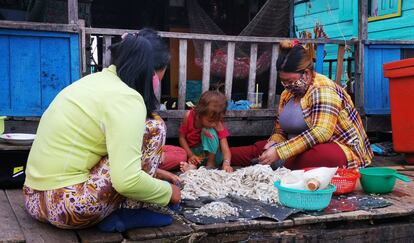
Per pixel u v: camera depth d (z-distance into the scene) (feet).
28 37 12.34
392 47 15.96
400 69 13.43
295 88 11.18
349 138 11.23
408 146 13.58
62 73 12.69
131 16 29.45
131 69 7.03
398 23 19.27
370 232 8.70
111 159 6.53
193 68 24.04
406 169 13.20
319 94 11.02
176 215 8.28
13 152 10.07
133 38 7.17
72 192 6.89
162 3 28.53
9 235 7.11
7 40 12.20
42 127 7.27
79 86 7.16
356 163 11.03
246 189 9.75
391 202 9.47
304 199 8.48
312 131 10.77
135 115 6.68
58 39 12.59
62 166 6.93
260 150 12.73
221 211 8.24
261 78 19.58
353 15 20.84
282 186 8.73
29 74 12.46
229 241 7.88
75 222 7.11
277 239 8.07
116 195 7.10
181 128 12.72
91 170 7.11
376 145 15.85
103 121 6.75
